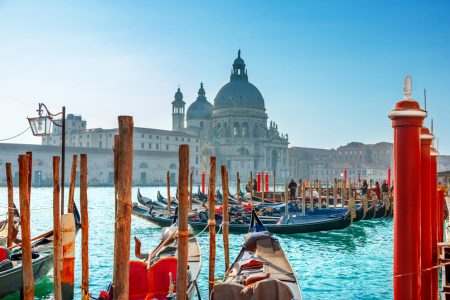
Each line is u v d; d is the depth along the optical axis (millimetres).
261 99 165875
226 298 8219
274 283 8195
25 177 8727
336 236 24609
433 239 7320
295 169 178375
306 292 13484
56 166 10258
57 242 8594
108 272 16109
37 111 15953
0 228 20047
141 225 30109
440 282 13086
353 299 12750
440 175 56031
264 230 15281
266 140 158875
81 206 10617
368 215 30609
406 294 3725
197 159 152125
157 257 12602
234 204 31891
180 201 8172
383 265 17266
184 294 8062
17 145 111250
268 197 39188
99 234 26078
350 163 187125
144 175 130875
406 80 3957
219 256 18953
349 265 17266
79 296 13016
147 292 9445
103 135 140250
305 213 27094
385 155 185750
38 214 38688
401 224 3760
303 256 19109
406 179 3754
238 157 156000
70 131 149250
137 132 135625
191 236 14789
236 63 169250
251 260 11539
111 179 124188
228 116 160250
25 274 8484
